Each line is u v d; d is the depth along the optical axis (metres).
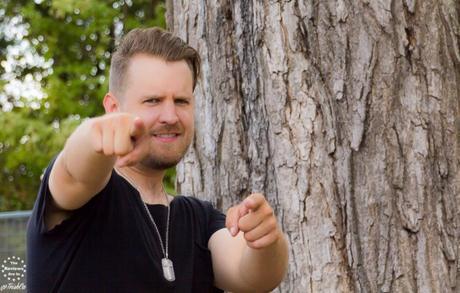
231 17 3.48
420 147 3.19
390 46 3.24
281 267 2.23
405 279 3.13
